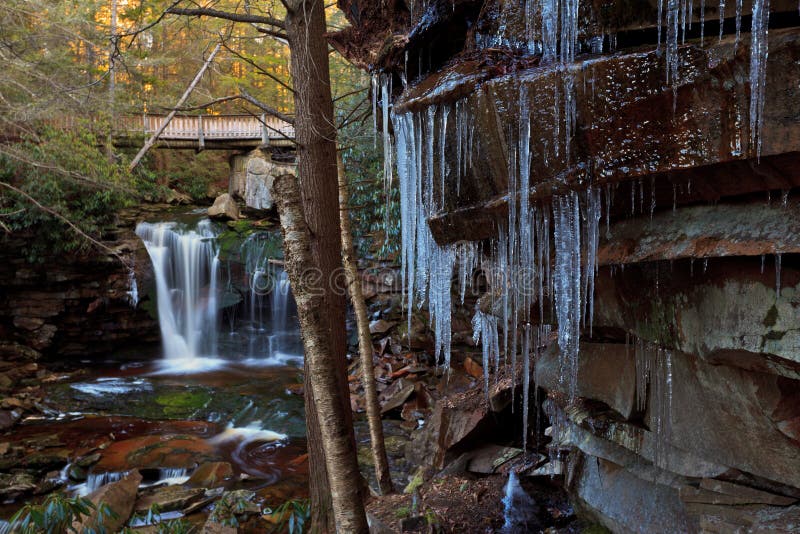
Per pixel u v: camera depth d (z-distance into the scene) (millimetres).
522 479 4340
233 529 5164
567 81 1878
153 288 12859
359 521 2307
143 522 5539
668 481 2535
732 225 1799
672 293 2217
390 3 3234
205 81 16688
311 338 2266
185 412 8867
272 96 17594
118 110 12781
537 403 4730
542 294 2502
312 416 4473
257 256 13320
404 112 2715
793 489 2043
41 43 11672
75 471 6707
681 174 1786
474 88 2172
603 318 2721
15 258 11516
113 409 9039
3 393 9539
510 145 2104
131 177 13523
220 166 17484
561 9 2016
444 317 3031
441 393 8125
